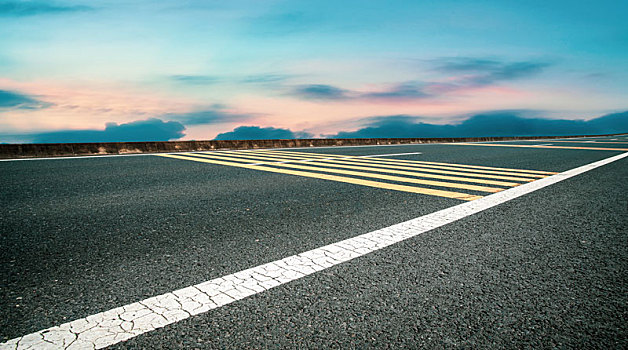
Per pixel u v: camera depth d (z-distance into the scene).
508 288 2.02
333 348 1.49
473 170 7.46
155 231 3.12
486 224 3.33
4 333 1.58
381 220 3.49
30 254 2.56
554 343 1.54
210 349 1.48
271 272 2.25
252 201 4.37
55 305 1.84
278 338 1.56
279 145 16.81
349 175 6.64
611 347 1.51
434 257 2.49
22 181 5.90
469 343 1.53
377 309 1.80
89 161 9.19
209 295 1.95
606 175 6.61
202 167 7.91
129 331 1.61
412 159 10.07
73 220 3.50
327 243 2.80
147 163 8.73
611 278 2.15
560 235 2.99
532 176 6.55
